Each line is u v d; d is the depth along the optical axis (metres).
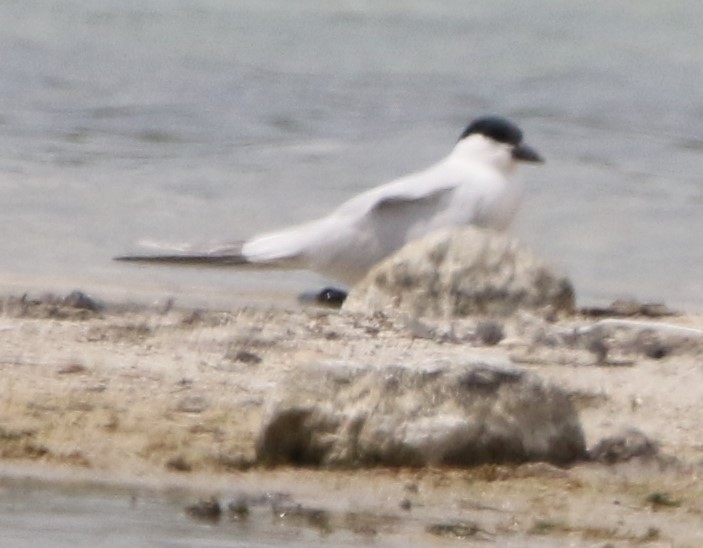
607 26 39.19
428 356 10.26
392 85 31.89
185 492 8.97
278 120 27.98
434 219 14.94
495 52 35.72
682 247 19.12
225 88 30.98
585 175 23.45
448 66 34.19
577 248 18.95
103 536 8.24
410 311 13.21
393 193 14.89
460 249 13.35
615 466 9.48
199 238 18.62
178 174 22.95
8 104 28.44
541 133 27.17
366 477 9.20
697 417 10.66
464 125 28.00
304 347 12.08
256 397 10.69
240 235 18.97
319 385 9.46
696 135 27.33
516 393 9.43
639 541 8.41
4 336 11.95
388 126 27.64
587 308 14.25
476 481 9.16
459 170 15.21
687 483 9.27
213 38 36.72
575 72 33.50
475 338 12.63
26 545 8.07
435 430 9.32
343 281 15.17
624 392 11.20
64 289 14.77
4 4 39.44
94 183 21.83
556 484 9.16
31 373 10.95
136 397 10.54
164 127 27.05
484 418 9.37
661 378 11.60
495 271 13.31
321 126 27.48
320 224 15.22
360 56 35.25
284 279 16.42
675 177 23.62
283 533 8.41
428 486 9.07
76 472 9.21
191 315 13.03
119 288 15.11
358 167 24.22
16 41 34.94
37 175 22.14
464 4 41.88
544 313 13.28
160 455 9.51
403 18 39.91
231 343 12.05
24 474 9.15
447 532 8.48
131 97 29.62
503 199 15.12
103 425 9.93
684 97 31.00
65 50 34.31
